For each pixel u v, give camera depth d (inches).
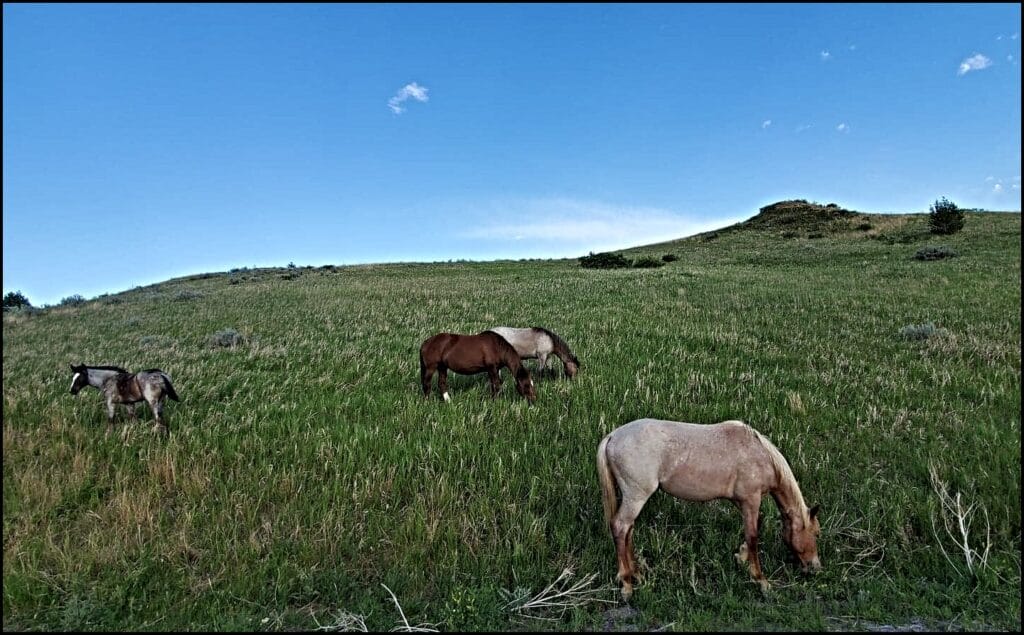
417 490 245.9
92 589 184.2
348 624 169.0
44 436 299.9
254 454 279.3
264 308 887.1
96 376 313.9
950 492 228.7
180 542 207.2
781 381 382.3
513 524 214.7
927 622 164.6
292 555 201.9
